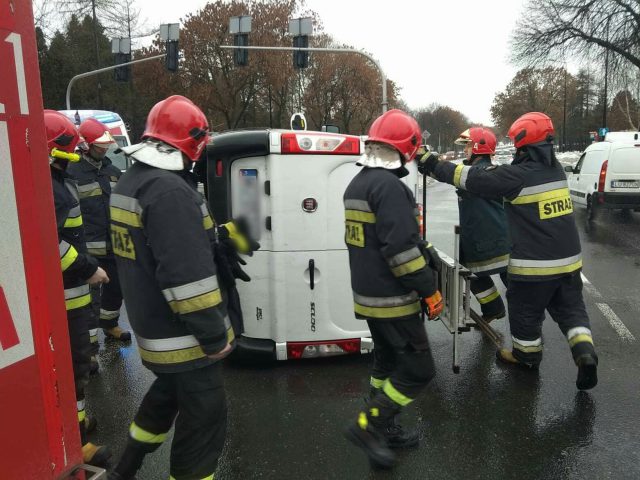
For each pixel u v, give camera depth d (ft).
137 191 7.86
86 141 16.61
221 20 108.78
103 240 17.33
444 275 15.05
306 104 132.98
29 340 4.80
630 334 17.93
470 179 13.38
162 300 8.12
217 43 109.19
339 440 11.60
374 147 10.37
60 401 5.20
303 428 12.11
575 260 13.48
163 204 7.60
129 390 14.40
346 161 14.64
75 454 5.41
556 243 13.32
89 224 17.04
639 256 31.22
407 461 10.74
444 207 58.70
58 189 10.66
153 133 8.15
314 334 15.28
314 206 14.69
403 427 11.95
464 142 16.85
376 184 10.07
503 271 16.99
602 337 17.67
